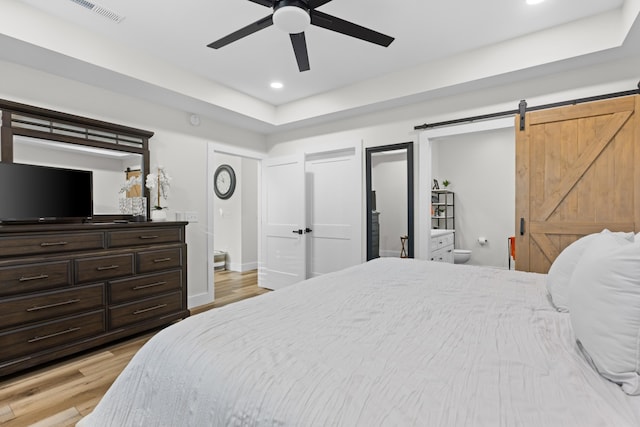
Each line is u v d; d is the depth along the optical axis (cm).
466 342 97
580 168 248
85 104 286
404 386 73
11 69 246
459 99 315
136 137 320
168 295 295
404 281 176
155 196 334
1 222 227
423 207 338
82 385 201
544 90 274
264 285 470
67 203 257
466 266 218
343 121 397
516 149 274
